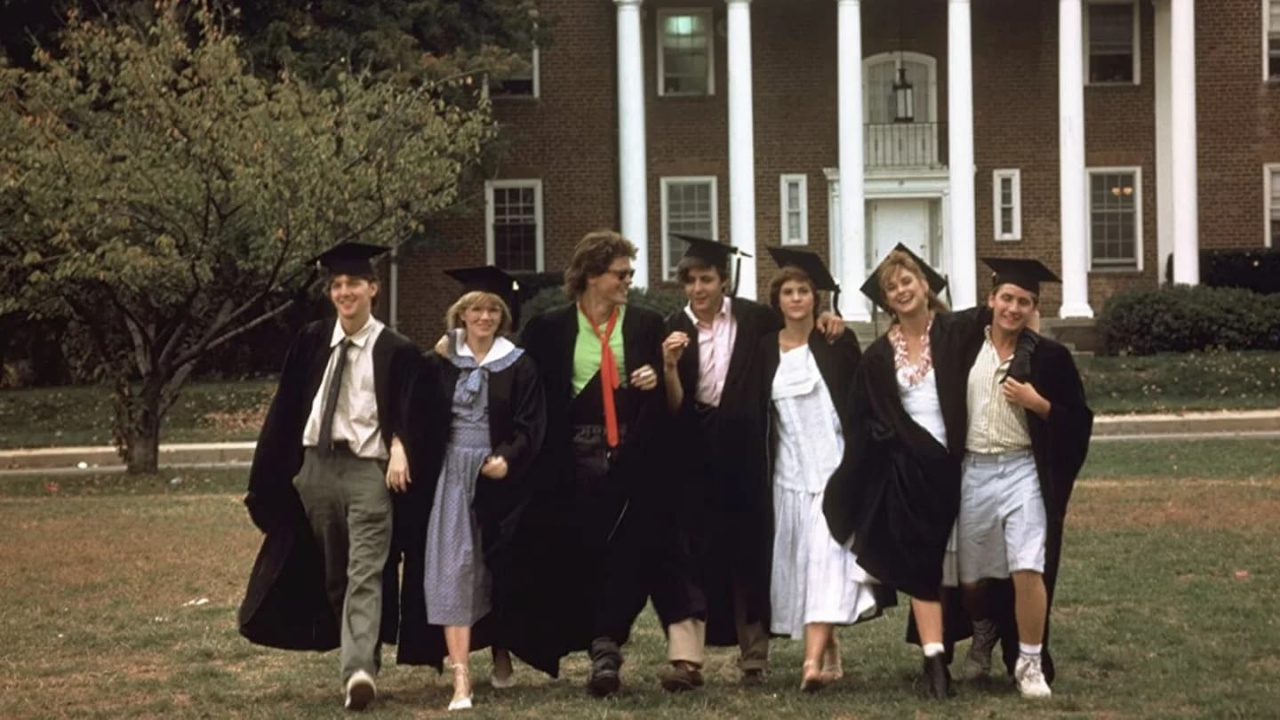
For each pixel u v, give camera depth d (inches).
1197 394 1262.3
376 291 354.9
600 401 356.5
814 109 1603.1
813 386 353.1
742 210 1518.2
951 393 341.1
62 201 865.5
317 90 1211.9
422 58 1291.8
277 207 884.0
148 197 864.3
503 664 371.6
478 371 353.4
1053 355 340.2
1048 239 1600.6
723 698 342.3
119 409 946.1
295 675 384.8
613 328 359.9
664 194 1612.9
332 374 350.0
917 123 1590.8
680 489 355.3
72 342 989.2
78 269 845.2
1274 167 1609.3
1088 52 1610.5
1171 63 1562.5
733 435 355.9
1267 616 419.5
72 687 372.5
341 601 351.9
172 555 575.5
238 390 1327.5
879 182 1577.3
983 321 347.3
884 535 340.8
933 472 339.0
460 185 1395.2
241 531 639.8
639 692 355.6
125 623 450.9
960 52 1494.8
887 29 1599.4
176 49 906.7
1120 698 333.4
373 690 337.4
